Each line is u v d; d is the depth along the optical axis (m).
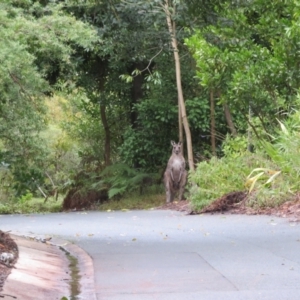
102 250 10.12
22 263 8.55
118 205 24.58
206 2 22.11
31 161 23.64
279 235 11.37
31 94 19.95
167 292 7.21
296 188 15.96
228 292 7.14
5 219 16.91
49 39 15.38
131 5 21.80
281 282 7.57
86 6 23.22
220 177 17.86
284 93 19.94
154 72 24.25
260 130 21.50
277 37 21.45
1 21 14.98
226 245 10.38
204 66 19.80
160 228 13.12
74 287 7.60
